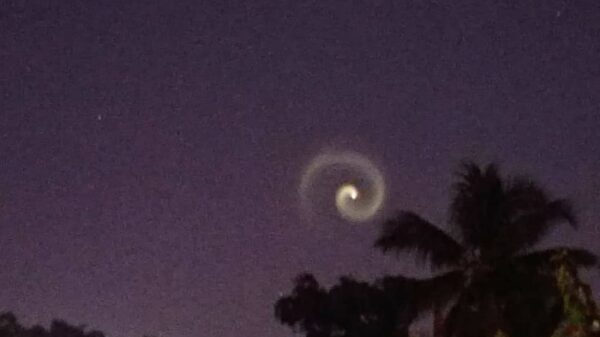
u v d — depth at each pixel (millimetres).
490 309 49281
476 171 50312
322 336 86250
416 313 51500
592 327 29844
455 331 50062
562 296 31141
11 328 127562
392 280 79562
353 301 82625
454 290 50219
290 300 87125
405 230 50000
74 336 130875
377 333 81250
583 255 45000
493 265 49594
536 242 49375
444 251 49844
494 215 49688
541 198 49562
